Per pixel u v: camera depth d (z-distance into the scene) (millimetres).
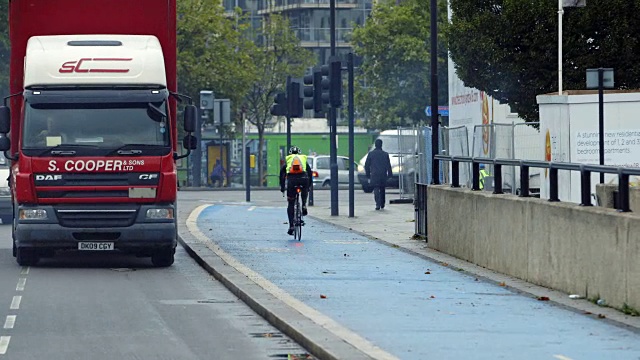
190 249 45031
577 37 58344
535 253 33000
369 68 140750
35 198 38625
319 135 168500
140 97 39344
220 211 70188
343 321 25922
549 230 31797
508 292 31391
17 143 41719
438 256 41500
